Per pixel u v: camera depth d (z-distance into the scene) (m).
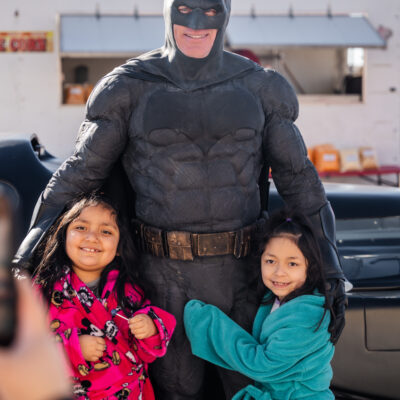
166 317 1.90
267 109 2.04
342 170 9.74
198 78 1.97
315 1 10.07
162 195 1.98
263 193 2.27
